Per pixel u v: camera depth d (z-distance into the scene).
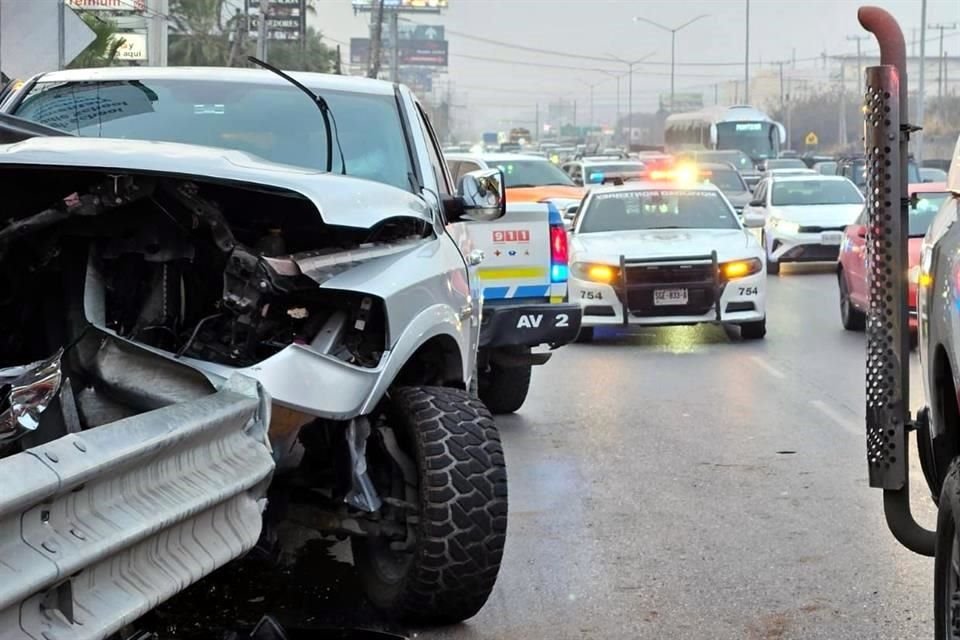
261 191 4.61
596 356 14.02
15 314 4.89
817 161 57.53
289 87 6.65
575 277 14.70
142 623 4.86
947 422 4.63
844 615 5.64
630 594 5.95
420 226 5.55
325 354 4.81
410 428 5.23
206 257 4.83
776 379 12.23
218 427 4.14
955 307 4.24
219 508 4.13
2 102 6.65
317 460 5.29
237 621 5.43
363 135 6.43
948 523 4.23
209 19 47.16
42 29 12.54
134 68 6.86
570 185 23.34
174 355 4.68
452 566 5.10
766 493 7.81
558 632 5.46
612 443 9.38
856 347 14.39
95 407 4.59
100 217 4.69
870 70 4.67
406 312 5.11
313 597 5.79
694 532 6.97
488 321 9.25
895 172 4.66
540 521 7.22
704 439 9.48
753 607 5.76
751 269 14.65
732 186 33.06
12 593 3.09
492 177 6.48
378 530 5.20
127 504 3.66
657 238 14.91
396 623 5.47
